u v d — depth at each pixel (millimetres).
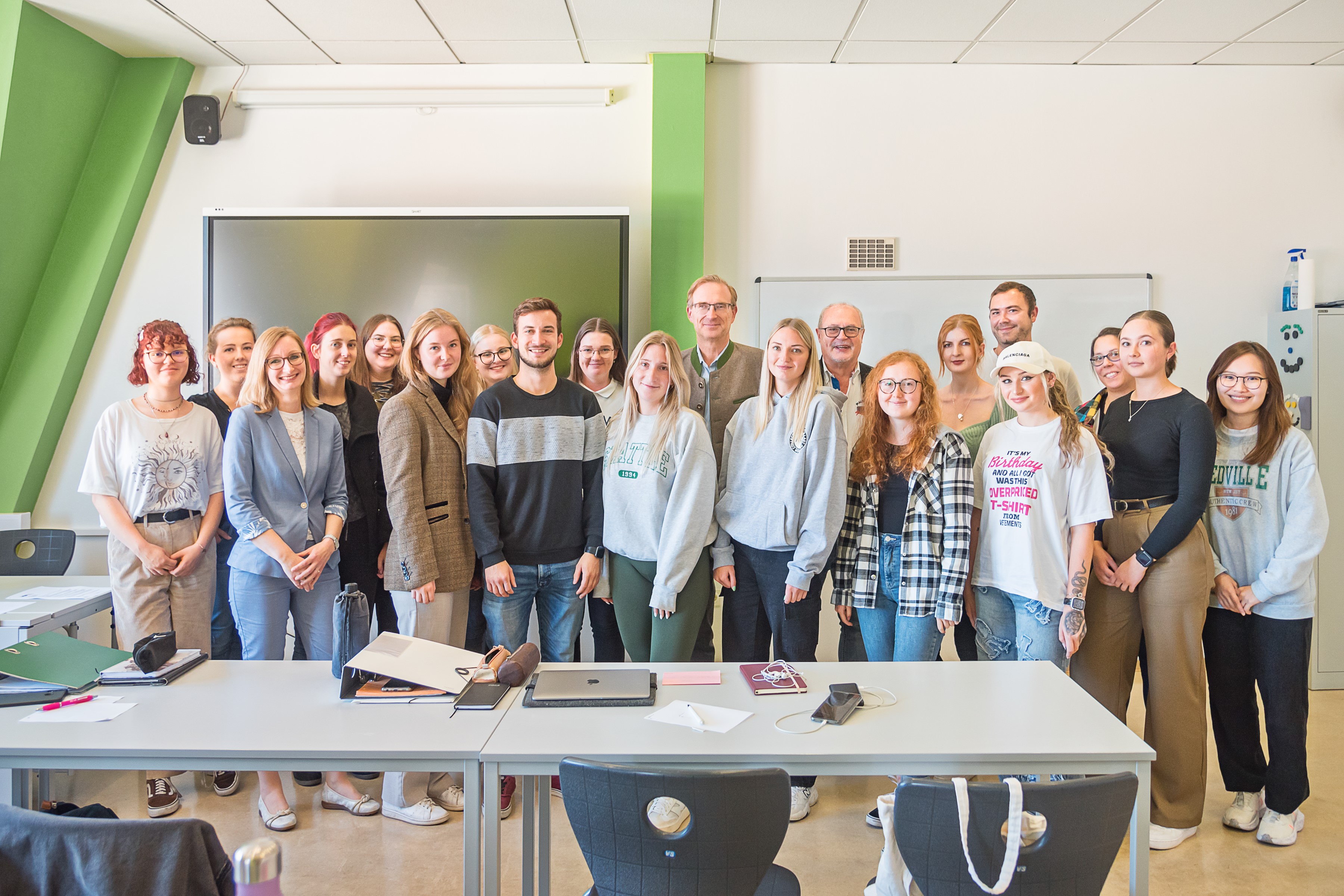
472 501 2639
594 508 2734
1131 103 4250
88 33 3883
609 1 3582
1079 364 4270
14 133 3680
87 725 1696
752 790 1370
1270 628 2525
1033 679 2027
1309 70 4262
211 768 1600
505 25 3801
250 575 2596
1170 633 2488
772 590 2646
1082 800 1331
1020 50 4070
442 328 2693
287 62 4199
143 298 4203
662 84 4113
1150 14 3697
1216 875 2393
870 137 4246
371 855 2520
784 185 4254
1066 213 4258
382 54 4098
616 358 3275
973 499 2510
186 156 4223
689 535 2582
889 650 2621
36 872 1219
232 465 2564
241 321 3326
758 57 4148
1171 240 4270
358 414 2982
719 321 2998
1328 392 4043
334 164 4238
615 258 4094
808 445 2559
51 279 4062
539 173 4234
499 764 1572
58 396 4055
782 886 1605
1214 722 2701
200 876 1213
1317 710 3764
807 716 1776
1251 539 2562
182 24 3797
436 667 1965
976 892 1378
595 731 1682
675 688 1956
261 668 2100
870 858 2508
